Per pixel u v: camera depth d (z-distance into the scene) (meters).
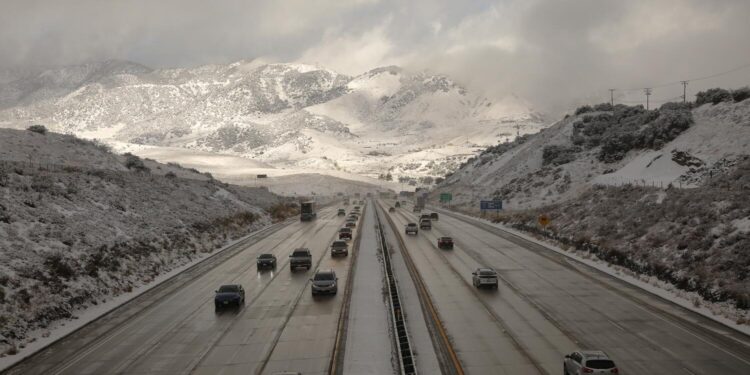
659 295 37.19
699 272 38.03
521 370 23.16
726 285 34.88
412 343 27.20
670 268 41.47
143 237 52.22
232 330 29.94
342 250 56.47
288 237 75.06
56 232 42.66
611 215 61.59
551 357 24.81
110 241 46.66
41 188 53.09
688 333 28.31
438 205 154.62
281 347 26.80
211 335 29.05
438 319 31.70
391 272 42.94
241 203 103.69
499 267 49.75
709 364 23.56
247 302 36.75
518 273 46.62
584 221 65.31
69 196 54.50
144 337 28.83
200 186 100.38
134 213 59.72
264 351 26.23
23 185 51.28
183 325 31.11
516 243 66.50
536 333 28.73
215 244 64.56
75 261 39.28
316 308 34.66
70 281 36.41
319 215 119.12
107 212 55.28
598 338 27.62
